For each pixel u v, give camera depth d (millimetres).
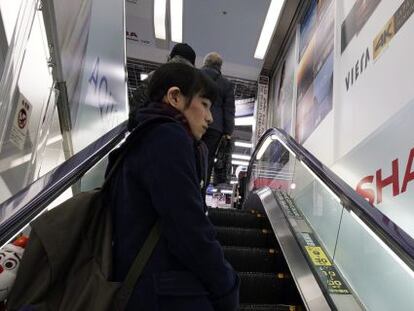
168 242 882
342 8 5523
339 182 2682
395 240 1772
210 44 8648
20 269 870
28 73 2139
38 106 2309
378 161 3643
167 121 1013
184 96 1124
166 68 1155
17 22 1912
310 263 2871
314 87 6480
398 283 2379
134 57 9516
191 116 1123
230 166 4125
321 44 6414
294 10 7996
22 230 1184
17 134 1994
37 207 1275
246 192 7473
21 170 2068
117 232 942
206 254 856
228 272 903
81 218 931
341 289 2584
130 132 1069
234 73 10008
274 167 6191
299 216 3912
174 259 899
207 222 898
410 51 3475
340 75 5223
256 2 7219
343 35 5309
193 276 886
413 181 3006
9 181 1909
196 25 8086
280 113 8953
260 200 4895
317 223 3607
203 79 1169
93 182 2580
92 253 913
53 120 2588
